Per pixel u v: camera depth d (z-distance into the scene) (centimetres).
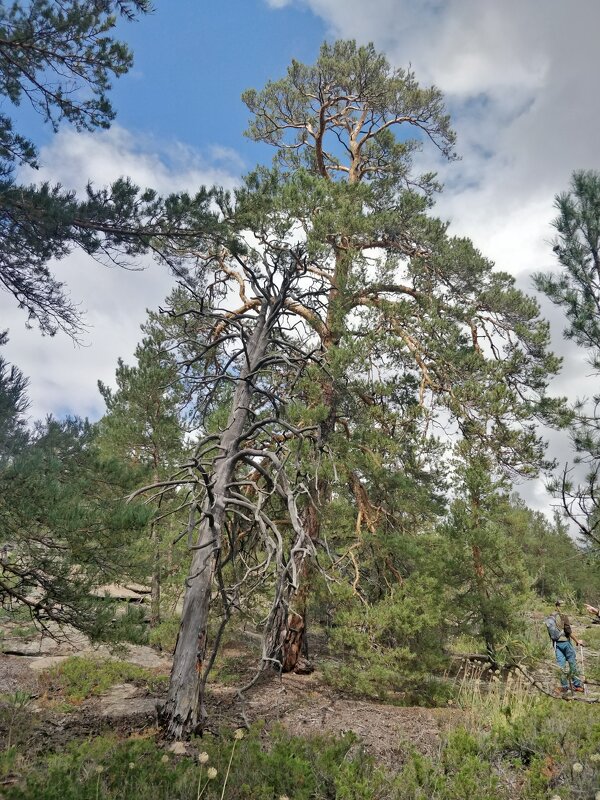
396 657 1175
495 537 1445
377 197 1772
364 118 1948
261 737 834
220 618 1345
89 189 897
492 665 1316
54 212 806
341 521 1538
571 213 1141
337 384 1391
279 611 1034
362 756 645
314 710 1038
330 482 1393
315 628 1934
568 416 1368
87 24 842
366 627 1243
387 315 1475
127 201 897
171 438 1847
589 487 607
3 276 933
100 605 837
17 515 737
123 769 567
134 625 873
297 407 1373
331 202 1441
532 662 1021
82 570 832
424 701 1142
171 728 792
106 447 1872
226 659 1429
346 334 1398
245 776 581
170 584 1470
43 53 863
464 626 1439
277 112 2047
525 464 1452
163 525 1450
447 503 1574
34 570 813
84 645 1491
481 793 561
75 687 1127
